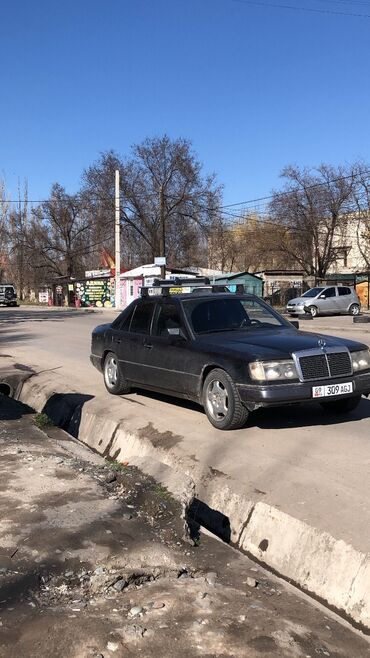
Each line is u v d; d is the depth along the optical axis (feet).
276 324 24.39
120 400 27.96
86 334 68.95
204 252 211.20
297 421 22.90
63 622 9.61
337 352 20.66
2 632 9.32
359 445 19.60
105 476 16.98
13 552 11.94
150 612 10.04
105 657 8.72
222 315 24.13
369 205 145.18
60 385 33.06
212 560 12.67
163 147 166.09
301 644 9.37
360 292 146.61
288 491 15.65
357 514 13.85
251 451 19.20
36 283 238.07
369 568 11.63
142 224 173.27
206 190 167.02
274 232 159.63
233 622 9.84
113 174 170.71
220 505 16.28
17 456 18.86
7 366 41.27
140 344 26.20
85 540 12.53
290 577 12.87
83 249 206.80
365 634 10.61
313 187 151.64
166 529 13.41
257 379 19.76
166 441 21.26
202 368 22.09
